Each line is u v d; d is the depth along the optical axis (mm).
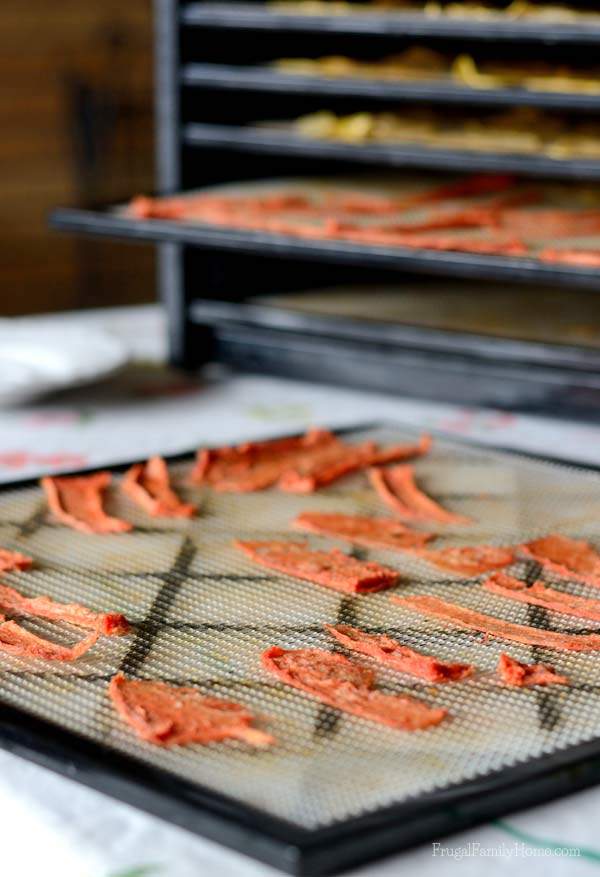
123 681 771
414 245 1016
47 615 816
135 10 1836
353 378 1081
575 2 1111
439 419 1050
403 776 694
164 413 1061
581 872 642
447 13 1101
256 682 774
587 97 1010
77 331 1139
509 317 1096
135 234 1071
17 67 1788
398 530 888
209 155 1144
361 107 1214
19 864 662
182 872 639
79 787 712
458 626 812
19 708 758
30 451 1003
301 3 1133
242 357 1108
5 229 1850
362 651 793
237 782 686
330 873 630
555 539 880
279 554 864
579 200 1175
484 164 1032
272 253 1039
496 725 750
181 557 863
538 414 1037
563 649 797
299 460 965
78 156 1862
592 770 703
